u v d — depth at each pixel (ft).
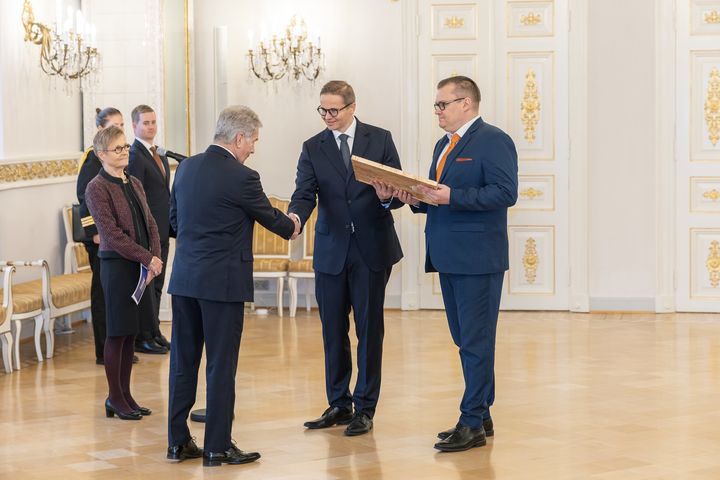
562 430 17.44
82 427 18.04
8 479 14.96
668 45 30.76
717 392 20.33
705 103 30.78
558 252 31.48
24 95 27.55
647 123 30.89
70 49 28.50
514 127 31.45
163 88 31.19
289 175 32.60
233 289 15.35
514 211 31.60
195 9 32.53
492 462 15.53
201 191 15.35
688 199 31.01
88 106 31.07
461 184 16.16
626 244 31.17
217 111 32.48
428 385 21.21
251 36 31.76
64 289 25.16
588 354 24.54
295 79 32.27
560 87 31.19
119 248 18.04
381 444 16.66
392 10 31.71
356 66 32.01
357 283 17.26
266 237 31.78
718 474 14.82
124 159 18.43
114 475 15.12
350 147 17.39
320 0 32.07
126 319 18.38
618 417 18.33
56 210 29.19
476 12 31.40
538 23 31.19
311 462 15.66
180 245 15.58
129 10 30.94
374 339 17.39
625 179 31.07
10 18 26.73
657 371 22.48
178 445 15.89
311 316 31.22
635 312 31.17
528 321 29.73
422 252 32.07
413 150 31.76
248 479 14.82
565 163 31.30
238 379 21.94
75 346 26.37
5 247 26.30
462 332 16.34
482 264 16.03
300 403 19.69
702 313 30.99
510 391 20.53
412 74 31.68
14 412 19.17
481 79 31.48
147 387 21.22
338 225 17.22
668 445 16.42
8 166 26.27
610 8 30.83
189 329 15.74
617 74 30.94
